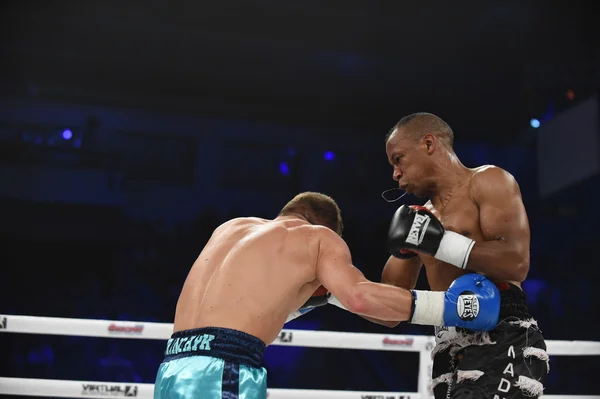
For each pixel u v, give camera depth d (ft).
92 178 36.32
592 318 33.53
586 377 27.66
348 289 8.11
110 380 25.30
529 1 41.34
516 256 8.21
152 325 11.94
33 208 35.53
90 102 39.86
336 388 27.40
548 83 38.68
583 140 35.24
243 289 8.11
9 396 25.04
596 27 40.52
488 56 43.78
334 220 9.56
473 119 43.52
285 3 42.93
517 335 8.24
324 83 43.21
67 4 40.24
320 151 42.86
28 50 39.06
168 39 41.34
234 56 42.34
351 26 43.98
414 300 8.16
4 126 38.37
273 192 41.86
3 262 35.19
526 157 41.93
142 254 36.37
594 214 37.70
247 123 42.29
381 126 43.52
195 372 7.63
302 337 12.17
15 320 11.54
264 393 7.76
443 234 8.30
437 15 43.60
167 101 40.98
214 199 40.91
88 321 11.77
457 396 8.25
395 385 27.99
